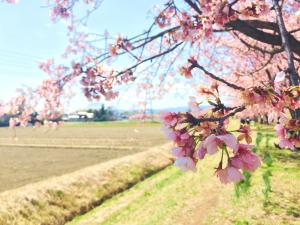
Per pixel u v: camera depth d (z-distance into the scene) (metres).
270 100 2.24
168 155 26.25
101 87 5.69
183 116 2.04
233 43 13.62
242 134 2.15
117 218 13.72
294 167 14.17
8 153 36.91
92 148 39.12
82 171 19.50
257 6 4.01
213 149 1.87
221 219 9.57
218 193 12.12
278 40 5.61
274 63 11.13
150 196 15.88
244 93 2.25
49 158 32.12
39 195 14.97
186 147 1.97
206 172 16.45
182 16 4.89
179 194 13.72
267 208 9.67
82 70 5.93
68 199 15.76
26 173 24.72
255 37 5.60
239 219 9.27
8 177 23.34
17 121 7.14
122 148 38.06
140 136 54.91
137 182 20.16
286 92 2.35
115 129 77.38
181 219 10.50
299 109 2.47
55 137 57.94
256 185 11.83
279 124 2.42
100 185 18.06
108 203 16.50
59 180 17.22
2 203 13.66
